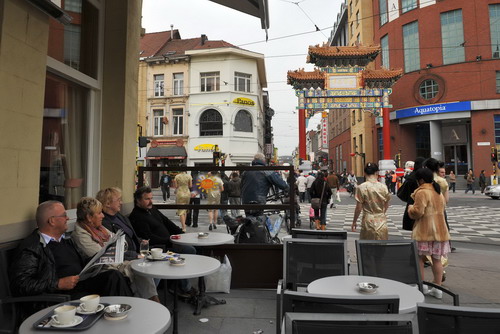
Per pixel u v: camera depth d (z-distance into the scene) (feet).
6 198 8.45
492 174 81.15
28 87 9.28
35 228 9.39
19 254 8.02
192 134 95.96
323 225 30.94
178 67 97.19
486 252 22.26
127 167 15.57
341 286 8.32
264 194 16.10
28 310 7.90
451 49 86.53
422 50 89.92
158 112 99.55
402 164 94.32
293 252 10.54
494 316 4.47
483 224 36.04
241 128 97.09
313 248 10.50
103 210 11.83
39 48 9.73
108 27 15.47
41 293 7.82
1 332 7.29
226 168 15.44
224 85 94.89
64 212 9.00
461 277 16.40
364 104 76.79
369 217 13.44
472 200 62.49
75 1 14.07
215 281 13.78
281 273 14.49
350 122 134.51
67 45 13.60
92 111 15.03
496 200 61.77
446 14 87.40
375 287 7.89
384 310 5.27
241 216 16.26
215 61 95.55
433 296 13.67
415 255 10.13
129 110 15.80
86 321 5.94
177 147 95.91
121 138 15.10
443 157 95.04
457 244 26.13
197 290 13.24
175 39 114.62
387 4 99.30
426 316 4.68
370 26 110.11
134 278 10.28
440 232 13.07
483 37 82.99
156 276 8.70
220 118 95.40
